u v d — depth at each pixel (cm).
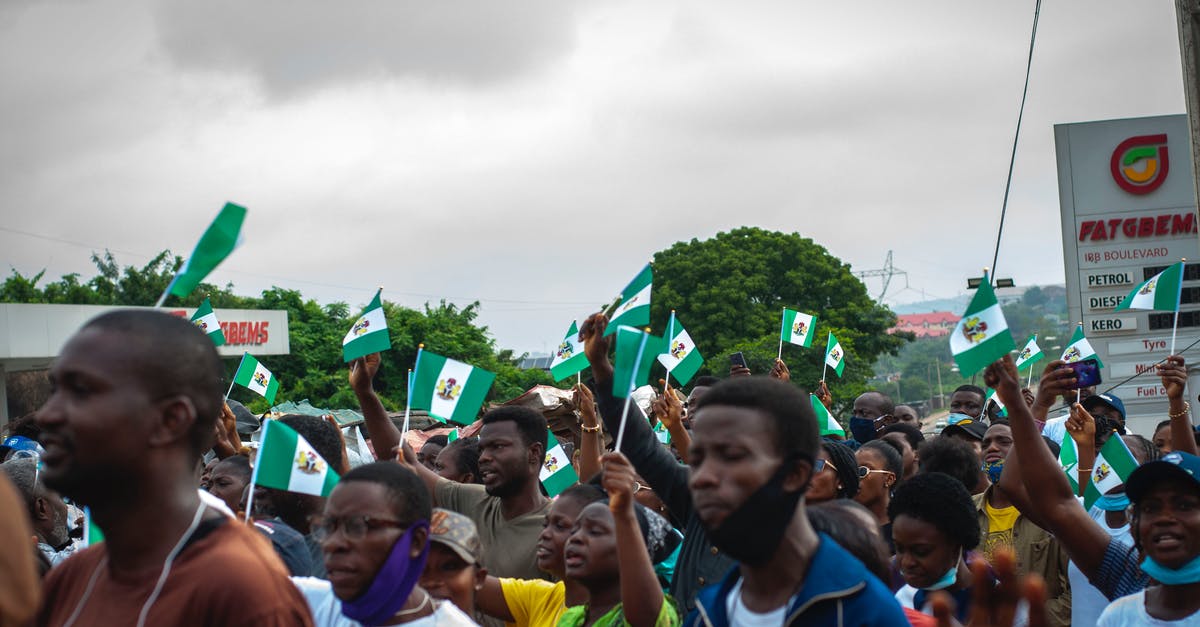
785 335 1077
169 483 273
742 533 281
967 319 448
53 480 262
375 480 360
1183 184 2077
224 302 3712
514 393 2792
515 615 539
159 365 268
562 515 512
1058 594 648
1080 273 2097
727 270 3697
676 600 468
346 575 352
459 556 438
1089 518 456
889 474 632
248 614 263
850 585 283
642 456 484
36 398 2595
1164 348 2036
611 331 475
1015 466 500
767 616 291
